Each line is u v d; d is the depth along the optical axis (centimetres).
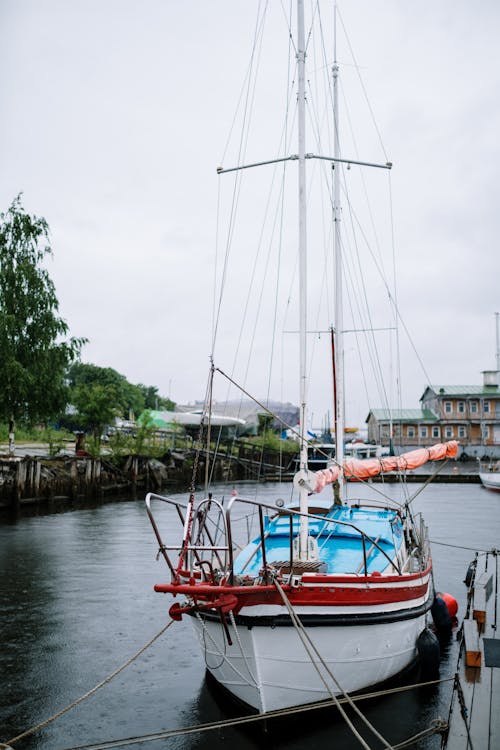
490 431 6831
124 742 746
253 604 785
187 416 5425
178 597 1483
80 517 2766
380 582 873
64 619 1312
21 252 3297
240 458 5144
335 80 1780
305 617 805
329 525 1184
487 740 690
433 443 6850
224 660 853
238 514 2852
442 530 2562
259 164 1277
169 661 1100
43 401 3225
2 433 4856
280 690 822
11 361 3009
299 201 1050
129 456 4003
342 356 1616
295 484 981
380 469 1405
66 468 3441
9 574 1688
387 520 1266
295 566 882
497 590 1386
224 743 815
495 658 934
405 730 848
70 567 1775
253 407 6097
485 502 3669
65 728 850
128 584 1594
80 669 1053
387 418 6950
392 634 916
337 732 845
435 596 1266
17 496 2827
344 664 852
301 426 1000
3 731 840
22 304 3197
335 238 1669
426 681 1000
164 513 2936
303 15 1082
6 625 1272
